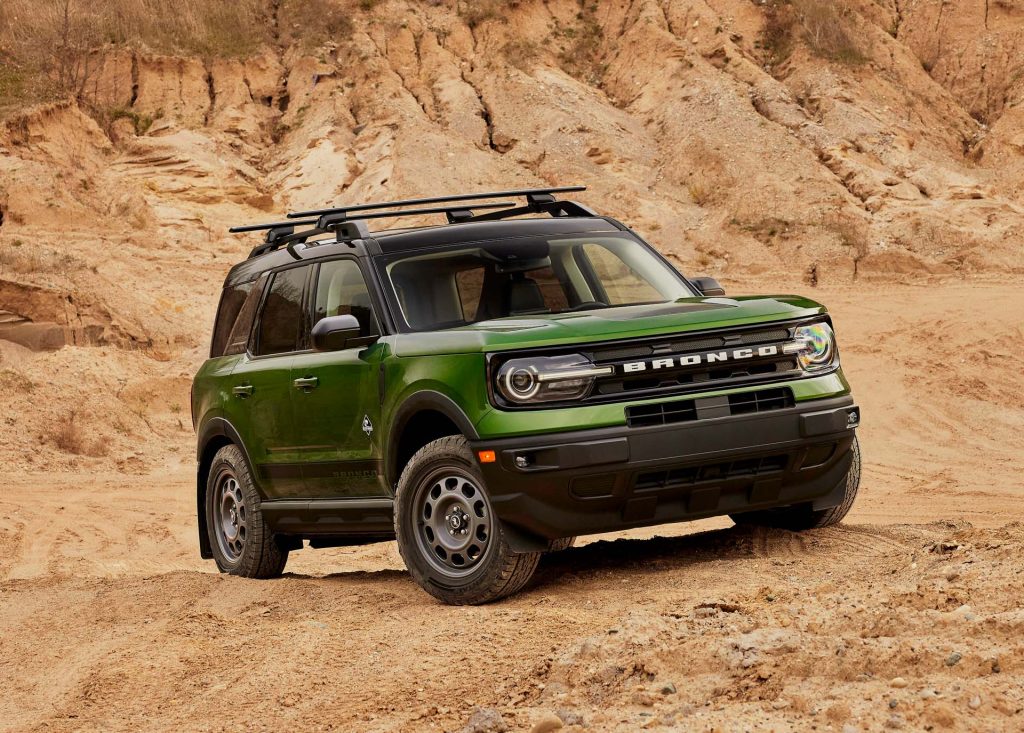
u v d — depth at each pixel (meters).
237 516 8.58
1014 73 50.19
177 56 48.31
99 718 5.06
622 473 6.00
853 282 34.69
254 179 44.03
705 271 36.75
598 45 50.62
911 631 4.27
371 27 50.34
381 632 5.79
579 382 6.06
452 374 6.24
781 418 6.32
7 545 14.49
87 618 7.11
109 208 40.59
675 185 42.22
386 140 44.16
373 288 7.09
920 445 20.47
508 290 7.10
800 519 7.30
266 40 50.72
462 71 48.84
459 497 6.35
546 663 4.75
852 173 42.06
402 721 4.46
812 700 3.78
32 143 42.72
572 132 44.12
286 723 4.68
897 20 52.97
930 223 38.31
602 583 6.46
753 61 49.09
